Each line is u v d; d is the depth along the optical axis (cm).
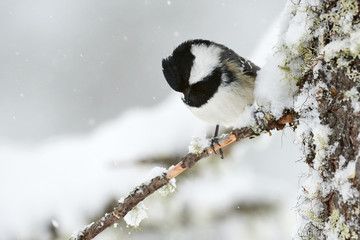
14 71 2011
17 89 1991
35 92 1970
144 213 627
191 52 773
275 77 579
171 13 2011
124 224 920
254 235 909
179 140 945
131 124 1043
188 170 945
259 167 961
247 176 953
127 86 1947
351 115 478
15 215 945
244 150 964
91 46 2022
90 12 2064
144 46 1994
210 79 756
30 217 941
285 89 576
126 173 953
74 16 2066
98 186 952
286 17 580
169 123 970
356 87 475
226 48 793
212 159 948
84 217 930
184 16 2000
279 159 965
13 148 1114
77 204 940
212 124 808
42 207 952
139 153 952
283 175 956
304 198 547
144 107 1908
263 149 966
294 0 573
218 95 755
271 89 582
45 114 1942
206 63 761
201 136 610
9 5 2138
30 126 1934
